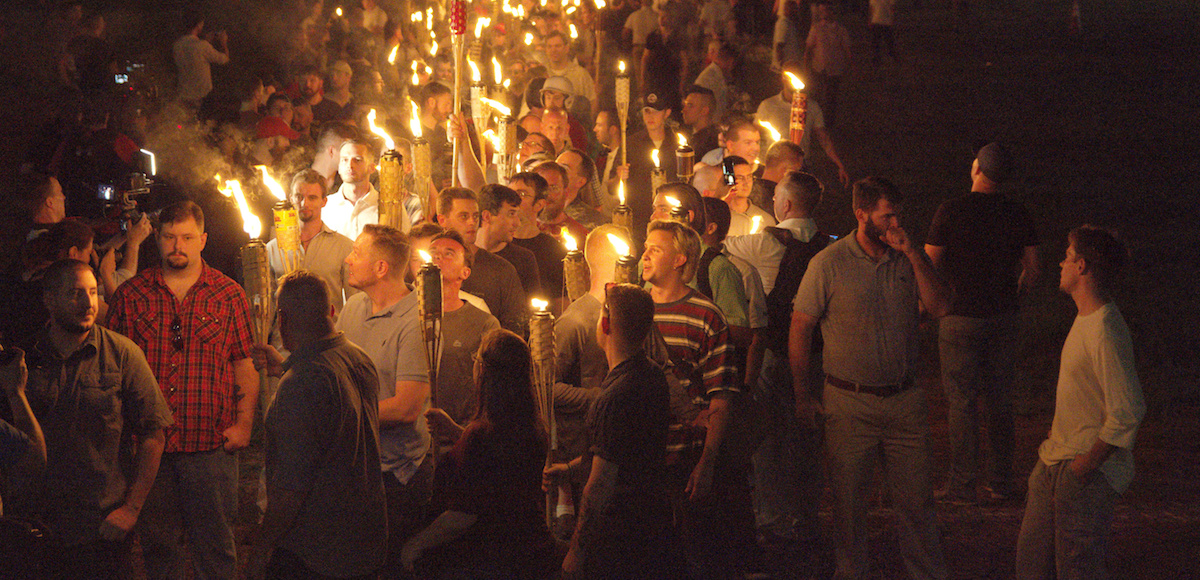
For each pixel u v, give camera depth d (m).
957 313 19.94
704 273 16.55
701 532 15.55
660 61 44.09
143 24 63.12
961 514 19.84
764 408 16.89
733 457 15.75
